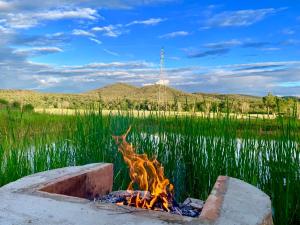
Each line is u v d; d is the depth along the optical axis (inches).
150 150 180.4
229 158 157.4
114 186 177.5
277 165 142.9
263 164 152.1
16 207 87.5
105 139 186.2
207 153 162.6
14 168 155.9
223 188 102.8
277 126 149.6
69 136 188.4
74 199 93.4
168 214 82.6
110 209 86.0
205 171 161.6
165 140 178.9
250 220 81.0
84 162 182.7
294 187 143.2
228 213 83.4
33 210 85.6
